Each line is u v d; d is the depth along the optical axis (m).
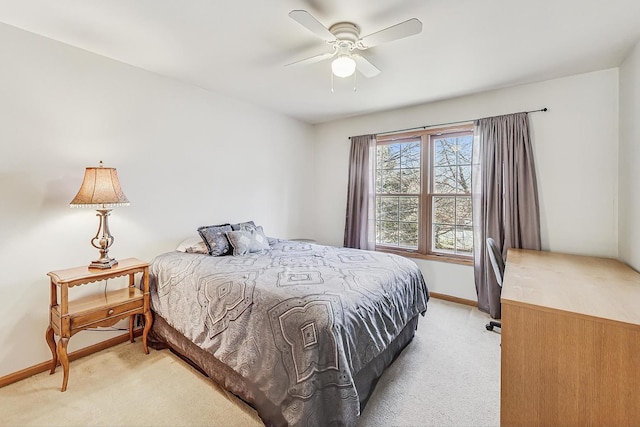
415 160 3.95
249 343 1.74
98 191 2.17
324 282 1.96
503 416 1.53
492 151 3.21
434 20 1.95
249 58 2.54
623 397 1.28
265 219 4.07
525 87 3.07
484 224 3.29
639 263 2.18
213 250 2.78
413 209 3.99
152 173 2.86
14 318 2.10
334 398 1.46
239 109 3.66
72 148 2.35
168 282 2.41
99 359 2.36
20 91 2.10
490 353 2.47
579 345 1.36
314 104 3.79
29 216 2.16
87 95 2.42
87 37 2.20
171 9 1.86
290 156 4.43
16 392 1.96
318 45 2.30
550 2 1.76
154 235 2.88
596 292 1.66
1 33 2.01
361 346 1.71
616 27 2.02
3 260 2.05
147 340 2.50
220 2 1.78
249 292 1.86
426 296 2.77
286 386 1.54
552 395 1.42
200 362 2.10
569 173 2.89
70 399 1.88
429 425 1.69
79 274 2.11
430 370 2.23
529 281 1.91
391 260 2.65
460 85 3.10
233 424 1.69
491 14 1.88
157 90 2.88
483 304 3.31
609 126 2.70
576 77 2.83
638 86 2.21
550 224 2.99
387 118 4.07
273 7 1.83
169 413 1.76
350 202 4.30
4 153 2.04
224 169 3.51
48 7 1.84
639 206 2.19
